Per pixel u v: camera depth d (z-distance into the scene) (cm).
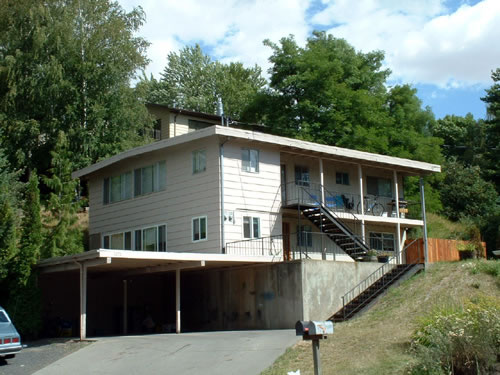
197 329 2738
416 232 4144
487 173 4975
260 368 1488
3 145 3559
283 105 4328
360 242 2762
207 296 2709
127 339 2067
